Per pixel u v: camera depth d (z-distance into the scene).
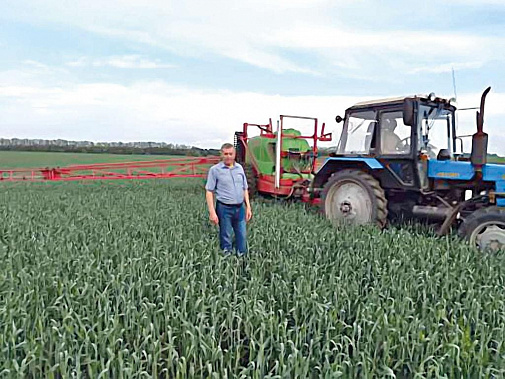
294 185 10.48
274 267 4.99
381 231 7.04
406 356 3.35
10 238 6.35
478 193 6.80
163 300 4.12
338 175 7.91
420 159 7.12
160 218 8.24
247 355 3.63
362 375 3.08
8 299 3.76
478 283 4.67
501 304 3.94
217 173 6.05
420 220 7.45
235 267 5.00
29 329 3.54
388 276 4.62
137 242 5.84
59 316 3.84
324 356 3.38
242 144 11.99
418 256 5.43
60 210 9.58
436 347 3.35
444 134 7.54
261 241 6.32
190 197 12.22
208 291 4.26
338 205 7.92
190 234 6.70
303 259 5.35
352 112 8.03
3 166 27.53
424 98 7.09
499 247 5.86
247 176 11.33
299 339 3.42
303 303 3.84
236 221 6.12
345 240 6.32
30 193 13.49
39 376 3.21
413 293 4.36
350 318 3.91
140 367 2.99
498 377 3.00
